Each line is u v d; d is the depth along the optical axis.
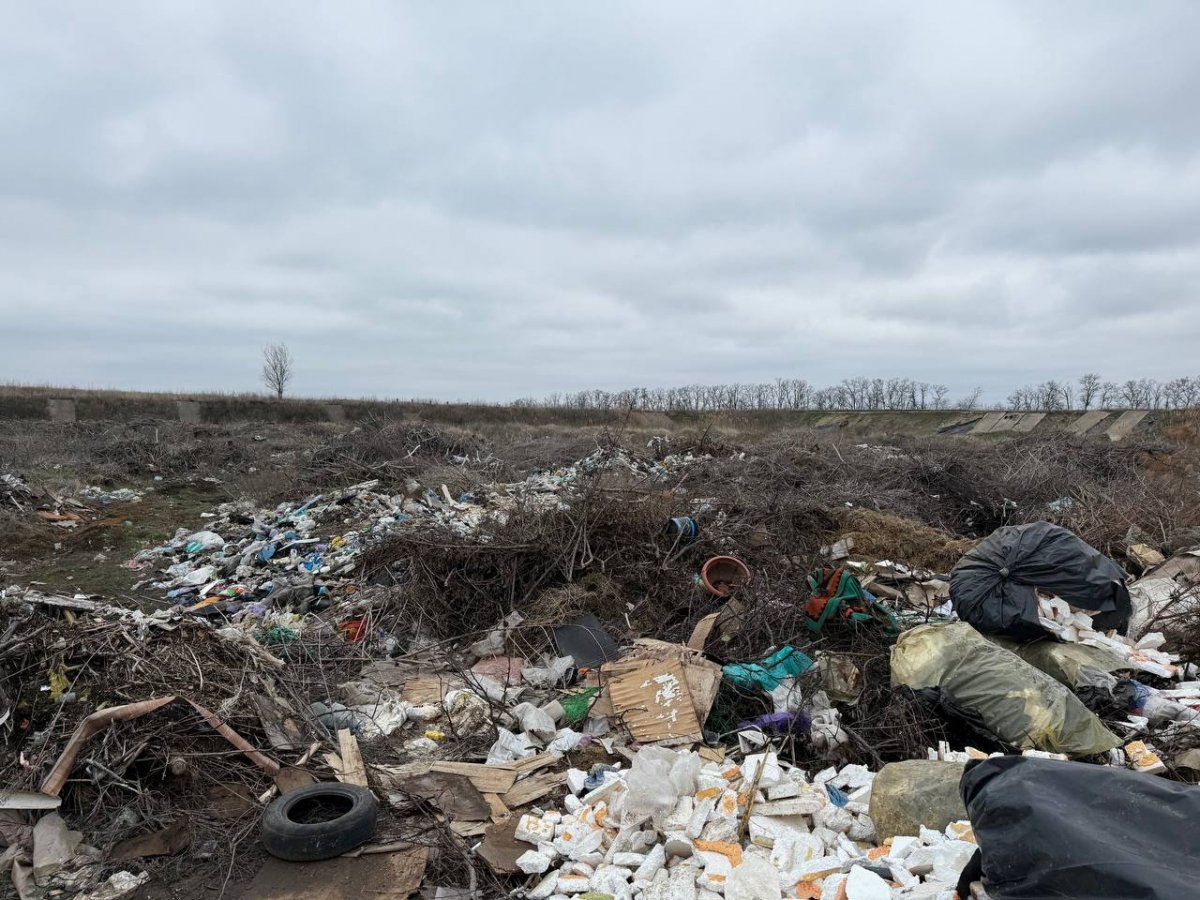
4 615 4.70
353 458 14.84
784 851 3.29
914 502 10.69
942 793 3.43
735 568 7.07
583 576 7.06
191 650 4.77
